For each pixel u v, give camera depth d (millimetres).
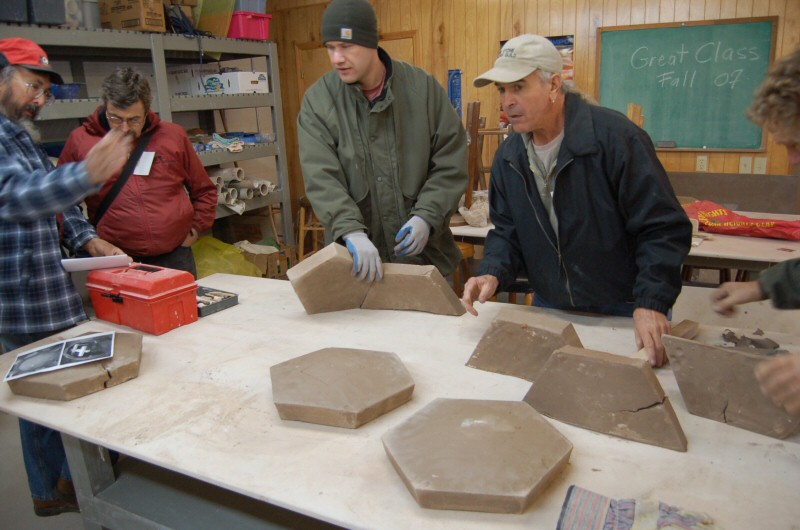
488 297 1557
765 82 859
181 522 1266
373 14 1698
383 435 1028
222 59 4164
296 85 5297
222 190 3551
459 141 1953
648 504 845
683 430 1071
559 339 1254
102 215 2301
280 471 998
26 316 1770
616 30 3957
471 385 1275
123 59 3543
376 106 1807
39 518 2020
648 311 1348
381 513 889
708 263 2590
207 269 3396
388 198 1918
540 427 1029
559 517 852
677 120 3971
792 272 1076
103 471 1381
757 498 882
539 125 1421
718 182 3617
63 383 1262
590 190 1443
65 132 3170
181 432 1130
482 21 4363
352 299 1753
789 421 1017
